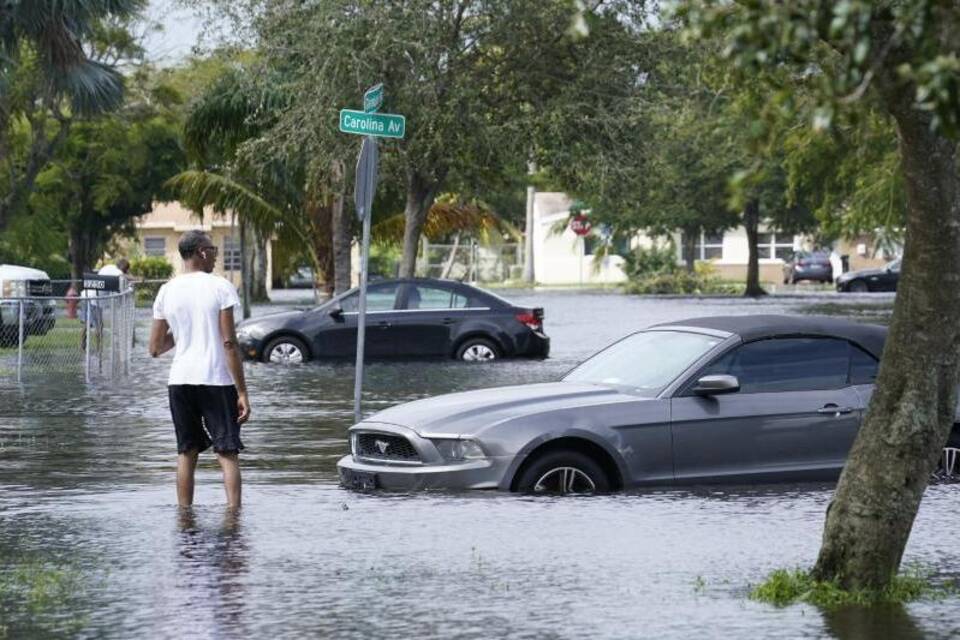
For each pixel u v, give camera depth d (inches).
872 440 763.4
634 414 1075.9
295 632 713.0
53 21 2674.7
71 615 748.0
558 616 739.4
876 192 3223.4
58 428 1590.8
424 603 769.6
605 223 6294.3
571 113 2763.3
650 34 2775.6
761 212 5816.9
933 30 516.4
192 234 1043.3
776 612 745.0
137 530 975.0
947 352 745.0
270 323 2501.2
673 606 759.1
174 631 715.4
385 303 2527.1
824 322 1131.9
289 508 1047.0
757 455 1091.3
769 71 567.2
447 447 1074.7
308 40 2748.5
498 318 2534.5
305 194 3430.1
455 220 3602.4
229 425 1042.1
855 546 768.9
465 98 2763.3
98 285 2748.5
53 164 4854.8
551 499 1052.5
